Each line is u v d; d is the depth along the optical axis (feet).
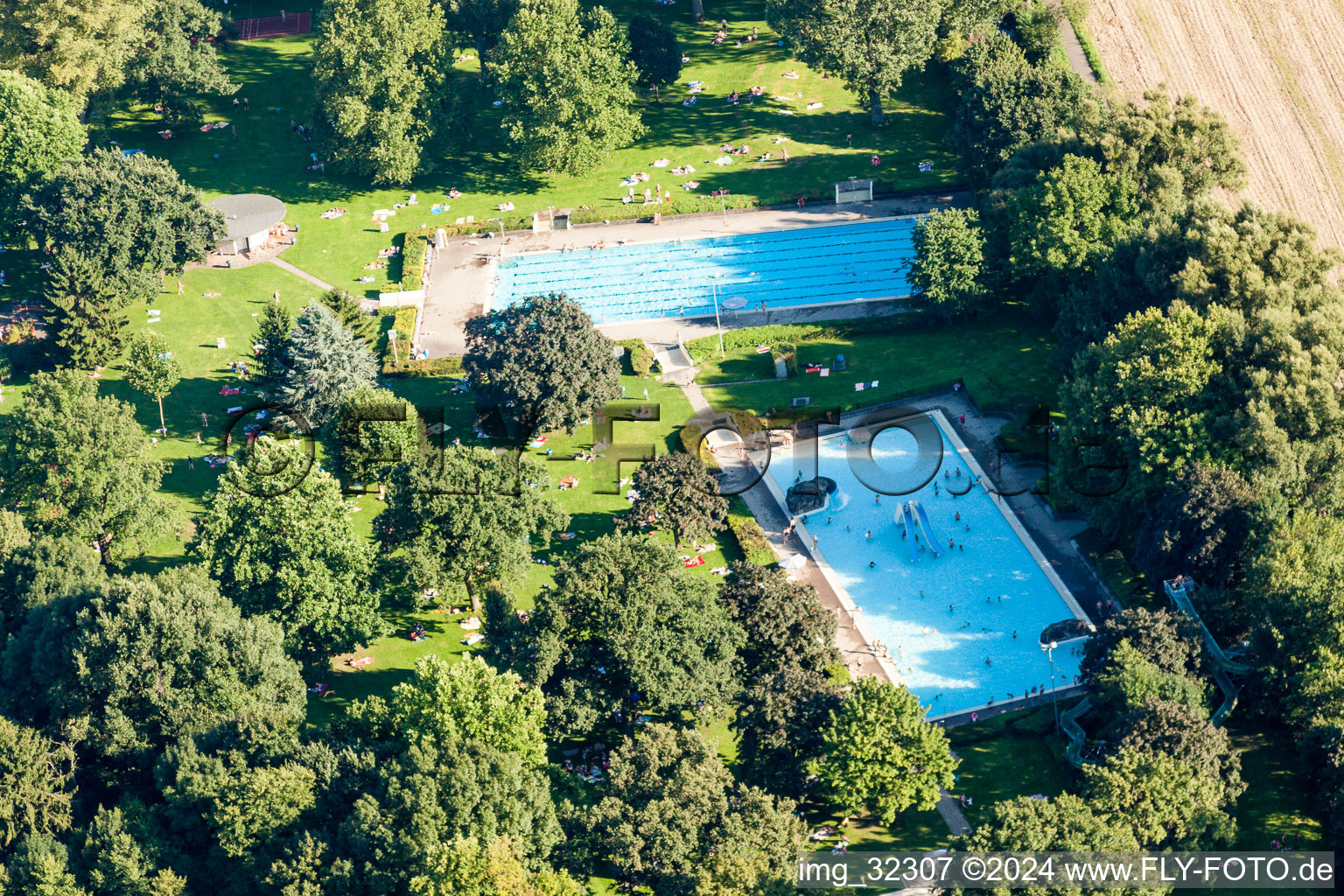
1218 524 492.13
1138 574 542.57
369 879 407.03
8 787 439.22
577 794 457.27
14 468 548.72
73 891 416.67
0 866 420.77
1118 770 424.87
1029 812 406.21
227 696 464.65
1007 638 530.68
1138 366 525.75
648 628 467.52
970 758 479.00
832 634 498.69
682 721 482.69
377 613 519.60
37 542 509.35
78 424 538.88
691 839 414.41
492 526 517.14
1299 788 454.81
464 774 417.90
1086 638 510.58
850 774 438.40
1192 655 471.62
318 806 426.92
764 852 412.77
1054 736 481.46
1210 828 425.28
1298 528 479.00
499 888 392.47
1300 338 535.19
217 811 424.05
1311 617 460.55
